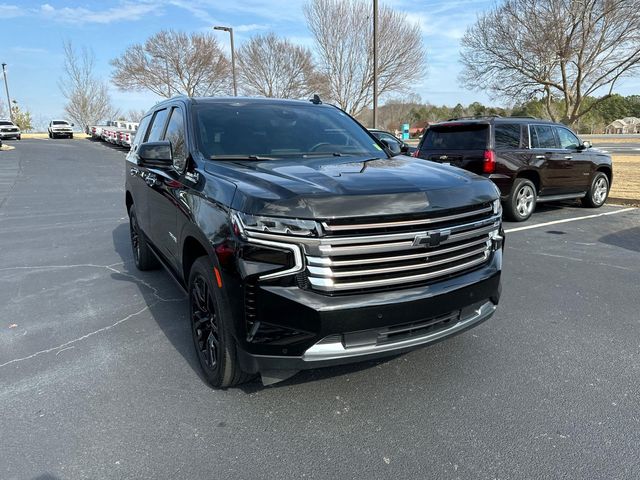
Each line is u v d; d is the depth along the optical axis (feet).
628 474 7.96
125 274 18.88
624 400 10.05
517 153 27.94
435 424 9.34
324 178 9.48
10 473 8.09
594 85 75.87
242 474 8.08
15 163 67.82
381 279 8.78
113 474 8.09
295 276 8.43
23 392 10.53
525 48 74.95
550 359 11.82
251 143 12.47
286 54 124.77
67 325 14.03
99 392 10.52
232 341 9.41
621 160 64.69
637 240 23.79
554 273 18.52
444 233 9.20
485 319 10.50
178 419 9.55
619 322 13.96
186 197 11.14
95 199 38.70
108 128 117.39
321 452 8.59
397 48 110.73
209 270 9.83
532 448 8.62
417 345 9.28
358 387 10.64
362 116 127.75
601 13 69.56
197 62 142.20
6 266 20.01
